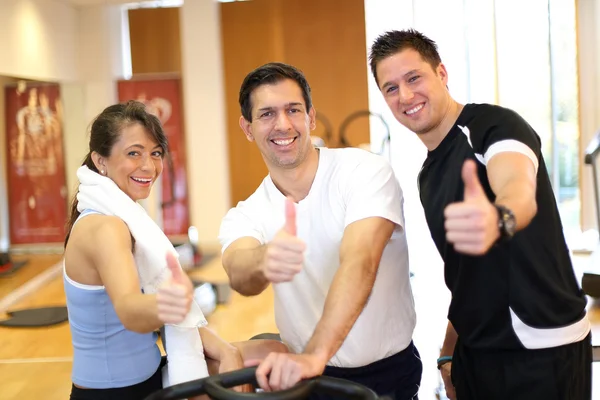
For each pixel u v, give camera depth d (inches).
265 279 58.7
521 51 251.4
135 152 70.9
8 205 190.5
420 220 249.9
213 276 160.7
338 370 71.6
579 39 245.8
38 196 192.7
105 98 242.2
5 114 190.1
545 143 253.0
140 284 68.4
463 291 69.0
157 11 279.1
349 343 70.2
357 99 276.1
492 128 66.3
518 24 250.7
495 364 69.5
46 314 139.1
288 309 72.8
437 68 72.3
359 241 63.4
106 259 62.9
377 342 70.9
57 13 222.5
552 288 66.1
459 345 74.2
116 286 61.1
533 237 65.5
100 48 239.9
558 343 66.9
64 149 198.8
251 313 134.2
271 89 66.9
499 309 67.2
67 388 105.4
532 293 65.8
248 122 70.4
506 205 52.1
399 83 70.9
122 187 71.4
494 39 252.4
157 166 73.8
